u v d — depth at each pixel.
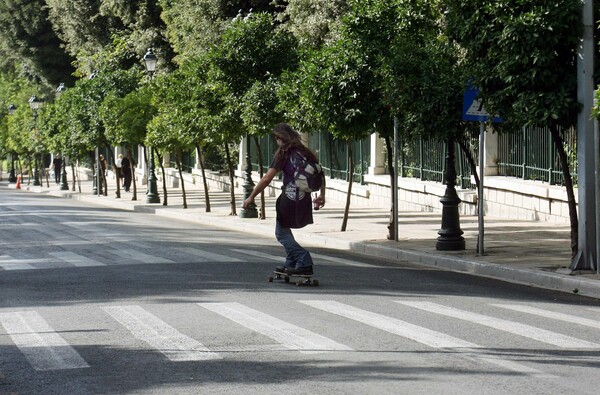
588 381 7.48
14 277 14.99
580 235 14.40
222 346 9.03
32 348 9.12
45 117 62.25
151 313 11.03
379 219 27.41
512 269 15.05
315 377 7.68
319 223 26.06
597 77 14.49
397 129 19.89
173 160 60.31
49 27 69.00
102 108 43.81
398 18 20.33
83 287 13.52
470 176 28.69
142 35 53.91
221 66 28.64
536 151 25.84
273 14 44.81
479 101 16.88
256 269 15.63
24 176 95.06
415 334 9.62
